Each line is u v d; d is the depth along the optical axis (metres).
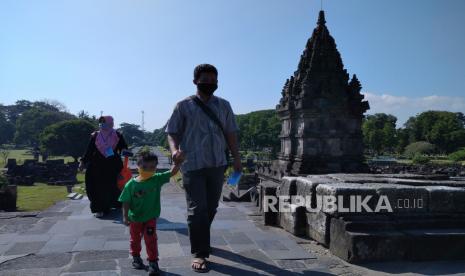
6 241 5.56
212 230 6.43
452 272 4.52
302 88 14.70
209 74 4.59
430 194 5.39
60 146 61.97
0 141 118.19
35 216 7.55
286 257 4.94
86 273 4.18
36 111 110.88
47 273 4.18
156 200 4.36
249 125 95.69
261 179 17.69
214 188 4.74
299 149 14.68
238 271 4.36
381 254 4.83
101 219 7.27
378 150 97.12
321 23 15.60
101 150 7.62
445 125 96.88
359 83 14.94
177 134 4.61
